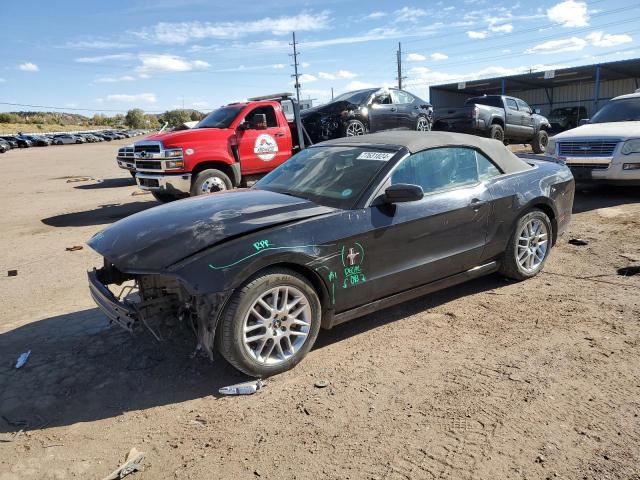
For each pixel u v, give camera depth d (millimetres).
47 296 5270
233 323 3180
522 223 4824
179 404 3152
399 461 2553
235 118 9742
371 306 3906
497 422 2832
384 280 3873
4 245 7859
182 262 3172
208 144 9281
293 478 2471
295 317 3477
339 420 2914
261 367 3348
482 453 2586
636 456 2525
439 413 2939
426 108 14602
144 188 9602
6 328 4426
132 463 2604
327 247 3527
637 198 8852
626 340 3740
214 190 9398
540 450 2594
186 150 9086
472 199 4367
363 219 3730
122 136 74875
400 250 3924
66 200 12805
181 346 3873
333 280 3594
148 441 2807
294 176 4523
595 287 4812
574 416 2865
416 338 3922
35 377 3537
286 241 3375
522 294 4723
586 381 3219
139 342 3988
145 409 3115
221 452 2688
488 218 4504
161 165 9008
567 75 33906
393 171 4004
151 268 3186
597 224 7234
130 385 3391
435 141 4379
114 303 3482
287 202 3916
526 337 3857
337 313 3746
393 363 3549
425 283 4215
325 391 3225
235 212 3701
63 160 30359
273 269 3340
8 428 2973
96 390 3346
